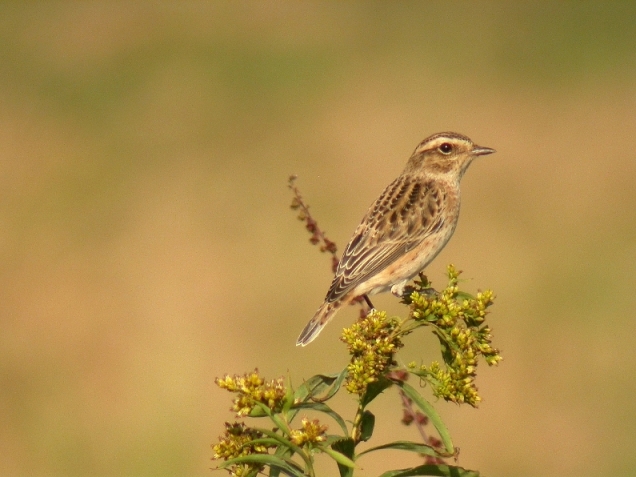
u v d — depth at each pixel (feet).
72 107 90.02
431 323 20.17
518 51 99.45
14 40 103.30
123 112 88.69
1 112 88.17
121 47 102.22
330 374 19.84
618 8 107.45
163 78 95.81
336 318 57.41
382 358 19.47
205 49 102.32
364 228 33.60
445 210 34.78
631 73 92.48
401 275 33.71
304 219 25.34
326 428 18.57
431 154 35.50
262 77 95.71
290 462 18.63
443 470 18.99
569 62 95.20
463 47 100.94
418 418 23.34
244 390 18.93
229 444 19.35
